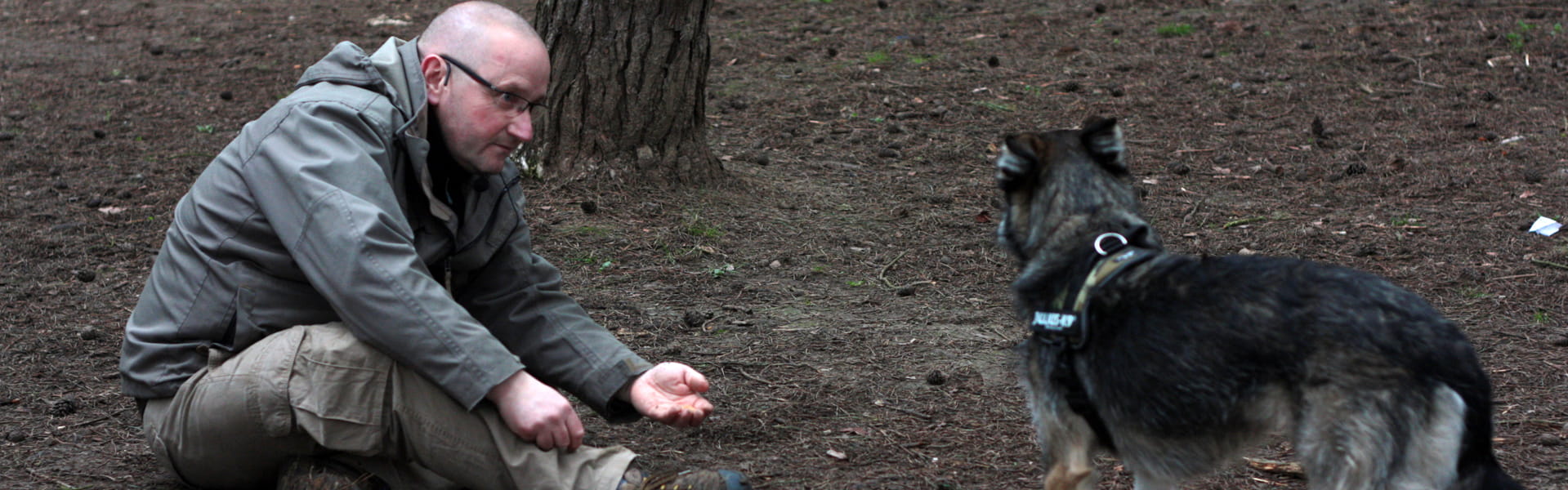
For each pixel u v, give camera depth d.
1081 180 2.79
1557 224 6.02
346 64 3.02
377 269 2.67
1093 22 11.41
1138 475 2.87
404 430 2.81
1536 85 8.90
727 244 6.00
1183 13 11.59
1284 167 7.35
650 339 4.71
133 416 3.87
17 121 8.63
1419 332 2.31
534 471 2.80
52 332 4.72
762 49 10.66
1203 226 6.30
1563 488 3.28
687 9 6.64
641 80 6.61
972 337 4.75
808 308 5.14
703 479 2.72
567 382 3.16
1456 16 10.94
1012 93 9.20
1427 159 7.35
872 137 8.12
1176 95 9.07
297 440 2.85
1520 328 4.72
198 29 12.38
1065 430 2.74
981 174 7.34
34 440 3.64
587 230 6.06
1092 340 2.61
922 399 4.10
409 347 2.68
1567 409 3.87
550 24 6.60
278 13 13.19
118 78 10.19
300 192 2.74
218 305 2.90
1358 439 2.28
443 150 3.06
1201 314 2.45
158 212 6.56
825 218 6.50
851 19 11.88
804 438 3.75
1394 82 9.16
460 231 3.13
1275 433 2.49
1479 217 6.25
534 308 3.23
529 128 3.07
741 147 7.85
